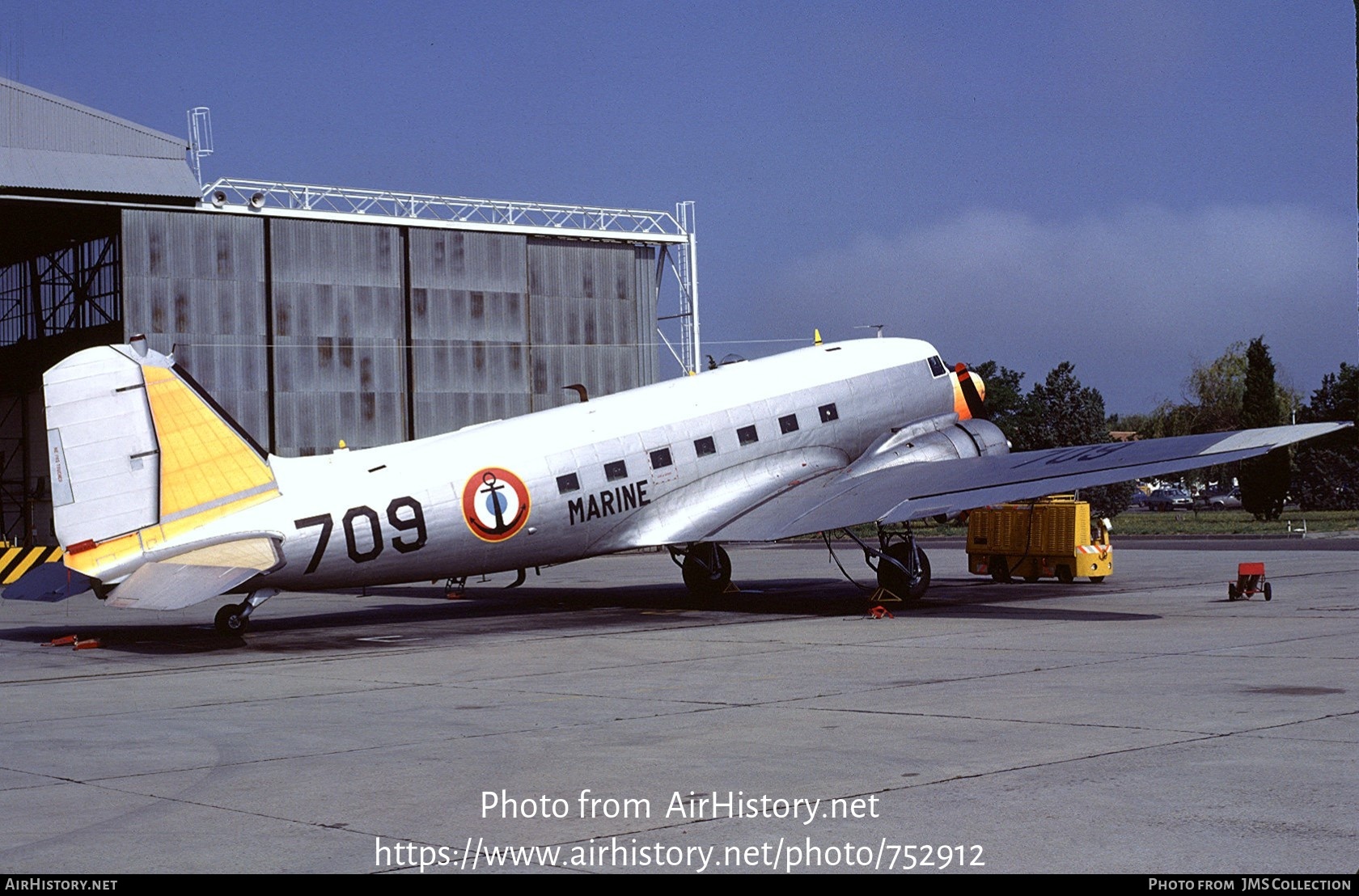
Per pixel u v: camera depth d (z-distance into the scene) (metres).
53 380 18.67
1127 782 8.44
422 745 10.48
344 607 25.69
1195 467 19.44
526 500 21.58
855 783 8.69
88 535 18.72
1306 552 37.41
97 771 9.64
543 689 13.62
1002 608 22.09
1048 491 20.03
